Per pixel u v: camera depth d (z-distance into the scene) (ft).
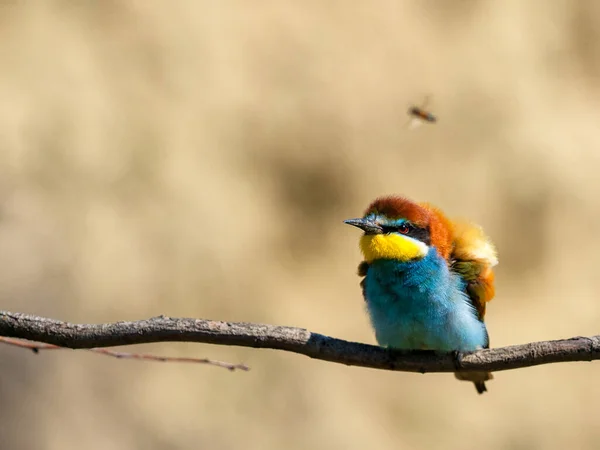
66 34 54.13
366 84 56.65
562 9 62.69
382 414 48.91
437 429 49.01
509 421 50.14
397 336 22.98
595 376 52.31
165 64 54.75
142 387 46.21
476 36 59.88
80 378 44.27
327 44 57.06
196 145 53.62
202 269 51.19
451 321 22.52
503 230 56.39
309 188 54.75
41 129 51.19
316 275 53.26
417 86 57.41
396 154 55.93
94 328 18.61
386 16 58.49
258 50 56.24
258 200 53.78
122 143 52.44
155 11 55.57
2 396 41.37
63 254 48.14
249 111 54.95
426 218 23.39
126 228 50.52
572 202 57.62
